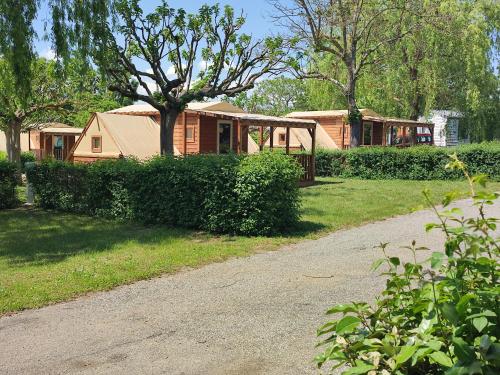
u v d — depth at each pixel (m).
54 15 12.76
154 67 14.55
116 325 4.93
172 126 15.17
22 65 12.62
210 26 14.89
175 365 4.04
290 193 9.55
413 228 9.83
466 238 2.04
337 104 32.06
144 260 7.41
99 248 8.34
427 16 24.56
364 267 6.97
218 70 15.18
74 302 5.66
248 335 4.63
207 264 7.30
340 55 24.97
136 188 10.90
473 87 28.72
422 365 1.94
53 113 22.00
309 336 4.58
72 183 12.52
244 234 9.34
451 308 1.78
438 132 35.66
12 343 4.51
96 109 20.95
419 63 28.25
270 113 59.03
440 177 20.38
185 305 5.50
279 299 5.65
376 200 13.90
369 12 24.70
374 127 30.66
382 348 1.86
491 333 1.82
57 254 7.97
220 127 21.23
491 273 2.02
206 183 9.57
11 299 5.67
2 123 18.75
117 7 13.65
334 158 22.84
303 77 24.94
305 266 7.11
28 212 12.82
